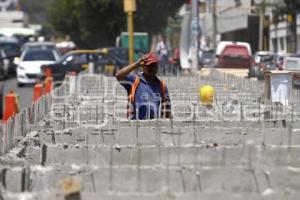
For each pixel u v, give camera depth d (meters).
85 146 17.38
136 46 85.19
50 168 14.88
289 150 15.57
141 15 94.19
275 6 84.56
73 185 12.43
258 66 59.72
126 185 14.07
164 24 97.75
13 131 19.47
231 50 66.88
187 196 12.64
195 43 58.41
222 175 14.05
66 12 133.25
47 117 24.34
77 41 142.00
